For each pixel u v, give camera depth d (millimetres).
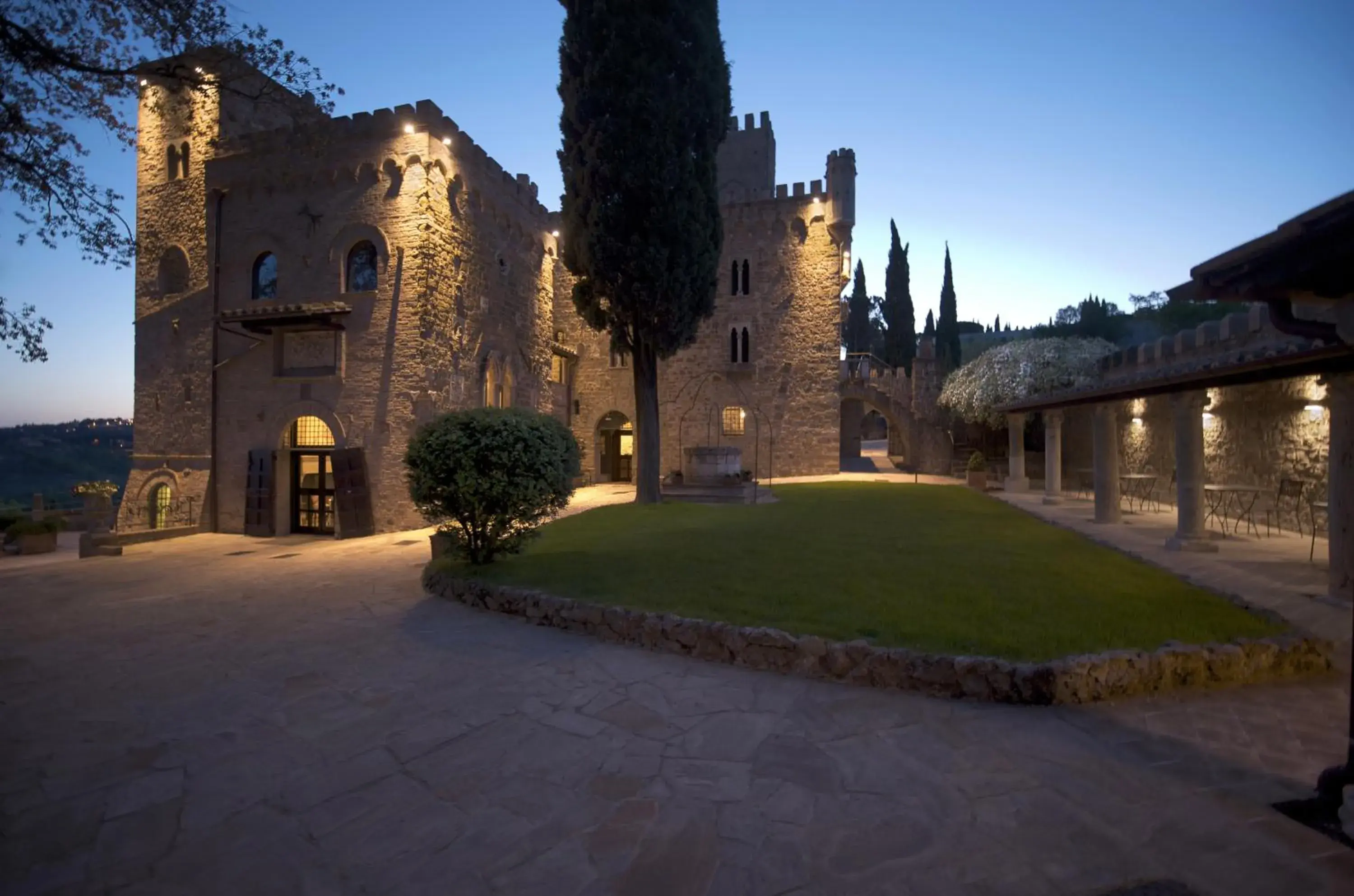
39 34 7191
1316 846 3105
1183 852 3092
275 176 18422
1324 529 10922
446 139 17984
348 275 18141
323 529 18172
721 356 28469
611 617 6594
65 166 7766
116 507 25750
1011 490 21109
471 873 3047
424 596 8859
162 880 3039
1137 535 11383
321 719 4824
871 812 3475
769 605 6672
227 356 19016
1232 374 7930
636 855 3146
